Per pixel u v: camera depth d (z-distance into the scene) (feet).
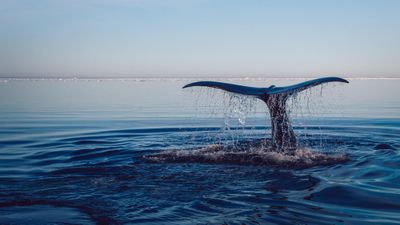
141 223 20.49
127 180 28.58
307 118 73.82
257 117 77.20
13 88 253.44
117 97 151.12
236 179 28.30
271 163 32.37
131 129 60.39
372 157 34.30
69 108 101.81
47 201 24.25
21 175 31.37
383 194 24.48
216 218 21.06
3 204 23.77
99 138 51.47
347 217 20.89
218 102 119.03
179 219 20.99
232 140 45.24
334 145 41.65
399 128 57.72
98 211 22.35
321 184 26.68
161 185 27.20
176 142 46.19
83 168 33.01
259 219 20.84
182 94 168.86
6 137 53.72
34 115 84.33
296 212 21.76
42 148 44.78
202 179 28.45
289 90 34.50
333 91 173.68
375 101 116.06
